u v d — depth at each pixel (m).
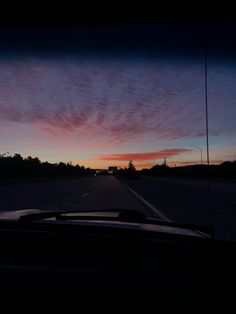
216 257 1.97
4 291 1.65
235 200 19.06
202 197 21.41
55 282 1.70
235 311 1.60
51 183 53.78
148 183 50.25
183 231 2.34
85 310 1.58
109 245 2.12
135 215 2.52
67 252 2.11
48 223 2.21
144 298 1.63
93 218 2.54
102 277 1.74
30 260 2.03
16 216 2.67
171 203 17.02
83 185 44.69
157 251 2.05
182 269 1.95
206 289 1.69
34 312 1.57
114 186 40.06
